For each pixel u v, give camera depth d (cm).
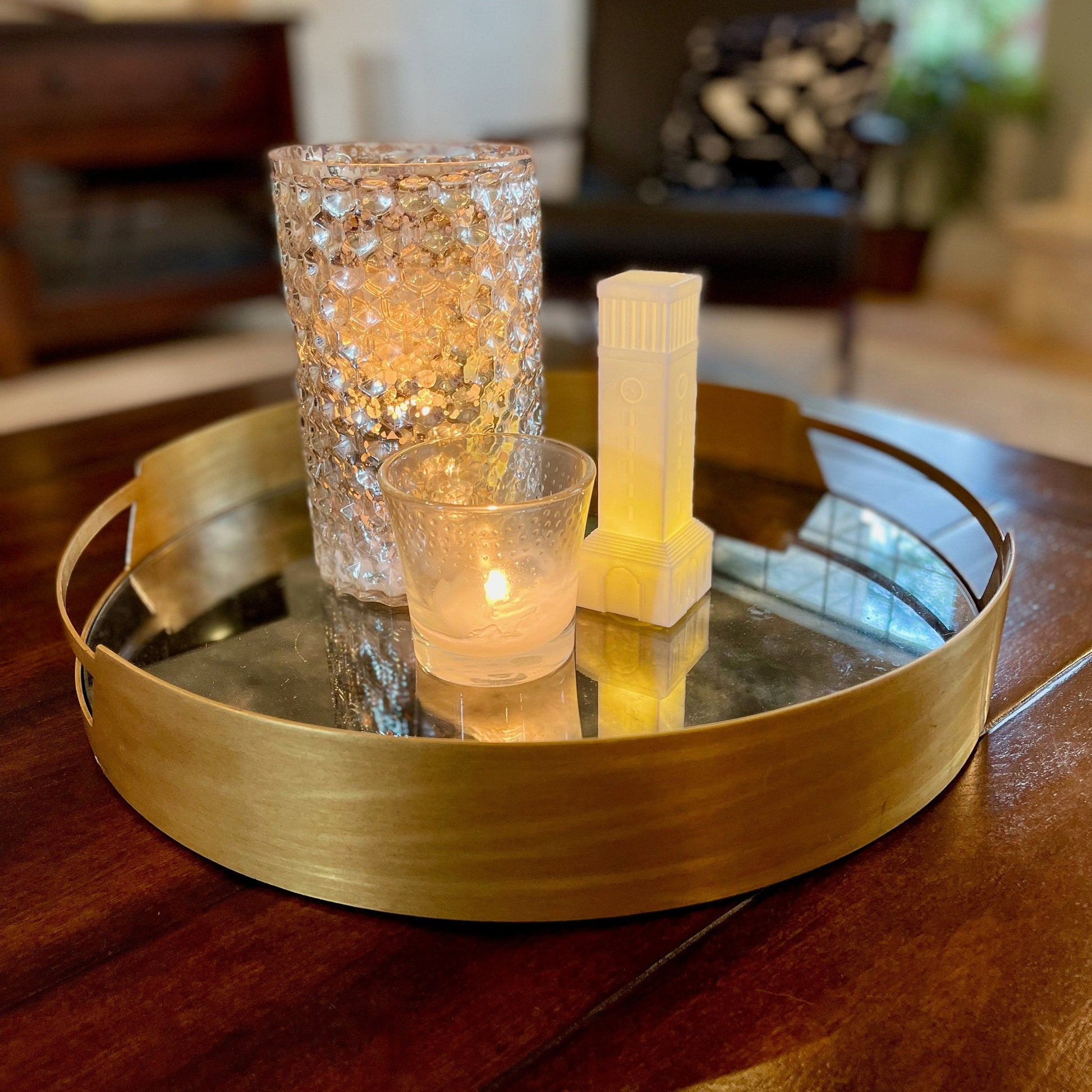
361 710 45
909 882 37
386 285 50
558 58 302
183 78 204
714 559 60
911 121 256
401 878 36
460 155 59
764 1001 33
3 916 37
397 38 262
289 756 35
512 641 45
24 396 194
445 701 45
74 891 38
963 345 231
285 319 259
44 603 59
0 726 48
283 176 50
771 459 74
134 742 40
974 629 40
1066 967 33
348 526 55
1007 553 46
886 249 269
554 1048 31
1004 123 263
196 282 218
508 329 53
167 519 65
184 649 51
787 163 199
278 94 220
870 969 34
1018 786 42
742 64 200
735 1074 30
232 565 62
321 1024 32
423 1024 32
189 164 223
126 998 33
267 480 73
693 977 34
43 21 190
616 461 51
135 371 212
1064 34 250
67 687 51
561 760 33
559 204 180
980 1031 31
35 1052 31
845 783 37
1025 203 267
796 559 60
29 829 41
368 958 35
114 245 213
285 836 37
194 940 35
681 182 209
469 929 36
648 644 50
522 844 35
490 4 278
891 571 58
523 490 51
